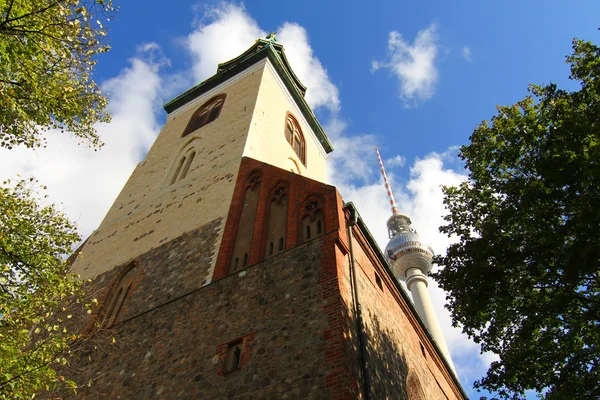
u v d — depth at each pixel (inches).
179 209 887.1
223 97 1299.2
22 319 484.1
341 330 453.4
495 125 658.8
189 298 619.8
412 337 765.3
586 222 452.1
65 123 505.7
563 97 592.4
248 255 645.9
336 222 596.7
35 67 450.0
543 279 548.1
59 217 566.6
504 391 585.6
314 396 407.8
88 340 648.4
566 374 547.5
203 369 498.6
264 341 489.1
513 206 586.6
